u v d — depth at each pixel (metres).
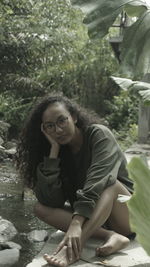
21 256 3.67
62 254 2.51
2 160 8.27
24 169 3.12
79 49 12.14
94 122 3.03
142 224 1.19
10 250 3.71
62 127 2.84
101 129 2.92
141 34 2.16
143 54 2.14
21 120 11.26
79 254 2.55
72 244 2.52
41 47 10.89
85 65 12.19
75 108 2.98
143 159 1.30
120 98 11.14
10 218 4.77
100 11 2.22
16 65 11.06
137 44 2.17
